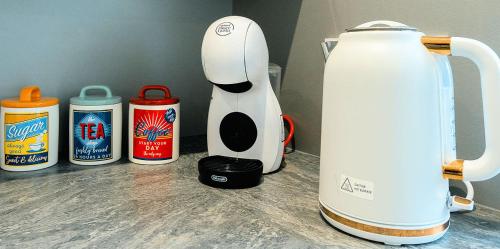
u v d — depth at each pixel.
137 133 0.79
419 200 0.46
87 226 0.51
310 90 0.89
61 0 0.81
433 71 0.45
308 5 0.87
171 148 0.81
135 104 0.79
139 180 0.70
